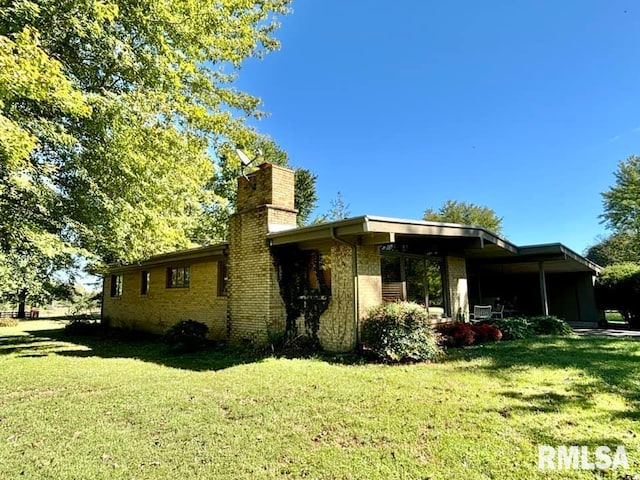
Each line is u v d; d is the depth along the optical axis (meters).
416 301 10.22
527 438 3.66
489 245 11.42
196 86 10.59
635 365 6.58
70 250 7.78
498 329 10.33
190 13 8.72
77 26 6.43
